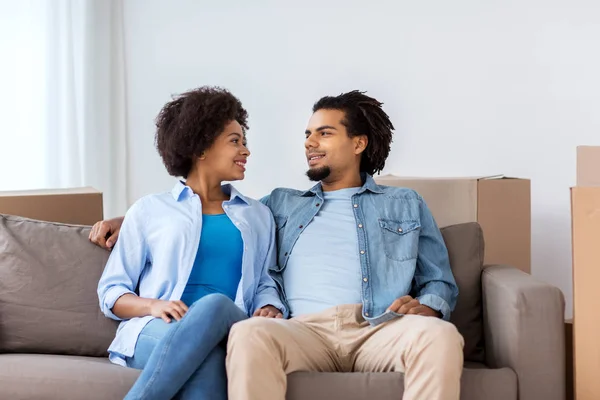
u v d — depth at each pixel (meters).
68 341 2.15
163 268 2.14
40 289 2.17
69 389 1.84
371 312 2.09
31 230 2.25
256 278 2.22
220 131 2.26
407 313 2.02
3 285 2.17
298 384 1.84
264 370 1.78
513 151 3.41
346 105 2.39
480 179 2.62
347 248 2.21
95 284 2.20
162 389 1.76
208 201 2.28
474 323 2.24
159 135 2.33
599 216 2.01
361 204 2.29
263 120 3.57
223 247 2.19
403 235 2.23
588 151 2.46
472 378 1.88
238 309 1.95
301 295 2.17
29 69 3.34
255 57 3.56
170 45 3.60
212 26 3.58
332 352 2.04
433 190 2.64
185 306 2.00
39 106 3.36
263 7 3.55
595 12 3.33
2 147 3.29
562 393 1.92
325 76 3.52
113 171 3.57
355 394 1.82
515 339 1.92
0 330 2.15
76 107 3.44
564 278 3.38
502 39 3.39
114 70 3.58
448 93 3.44
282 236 2.29
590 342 2.01
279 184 3.56
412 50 3.46
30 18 3.34
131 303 2.07
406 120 3.47
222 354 1.87
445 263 2.23
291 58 3.54
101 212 2.57
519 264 2.66
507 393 1.88
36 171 3.36
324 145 2.35
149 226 2.20
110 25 3.55
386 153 2.46
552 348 1.92
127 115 3.62
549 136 3.38
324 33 3.51
